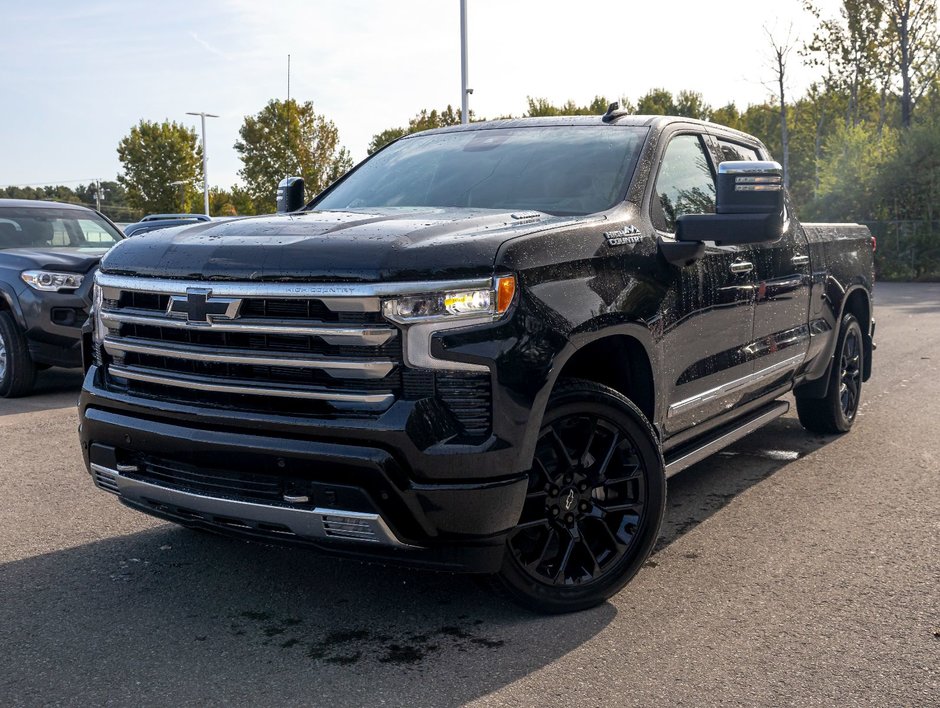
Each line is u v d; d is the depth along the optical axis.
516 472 3.07
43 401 8.05
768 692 2.83
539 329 3.13
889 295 20.20
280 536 3.16
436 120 45.81
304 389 3.02
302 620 3.39
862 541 4.21
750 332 4.67
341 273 2.96
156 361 3.37
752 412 5.11
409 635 3.26
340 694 2.84
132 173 65.31
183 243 3.37
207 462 3.16
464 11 23.03
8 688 2.89
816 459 5.71
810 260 5.46
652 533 3.62
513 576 3.27
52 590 3.69
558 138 4.44
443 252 3.00
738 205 3.64
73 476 5.42
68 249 8.93
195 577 3.82
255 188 37.12
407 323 2.93
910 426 6.59
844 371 6.30
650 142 4.24
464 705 2.77
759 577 3.79
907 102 35.25
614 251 3.58
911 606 3.48
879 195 29.02
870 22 35.59
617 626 3.32
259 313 3.09
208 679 2.94
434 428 2.94
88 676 2.97
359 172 4.87
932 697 2.79
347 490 2.94
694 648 3.14
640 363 3.74
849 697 2.79
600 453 3.52
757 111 56.62
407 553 3.06
